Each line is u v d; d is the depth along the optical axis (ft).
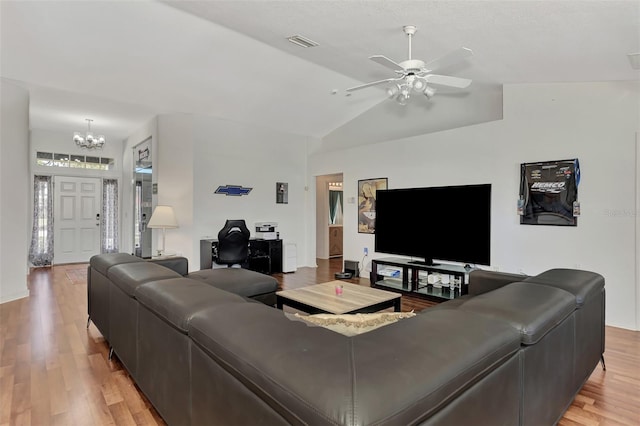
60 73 13.71
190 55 13.73
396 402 2.79
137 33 12.08
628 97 11.51
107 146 25.34
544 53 9.85
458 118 17.03
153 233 19.94
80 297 14.87
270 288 11.30
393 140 18.51
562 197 12.73
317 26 10.10
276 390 3.12
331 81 17.38
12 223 14.32
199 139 19.29
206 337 4.29
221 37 12.89
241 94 17.38
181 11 11.15
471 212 14.08
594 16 7.18
